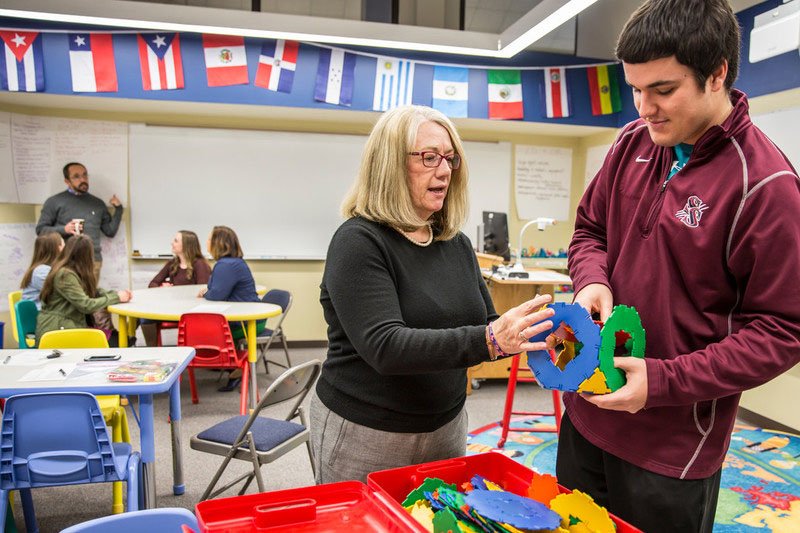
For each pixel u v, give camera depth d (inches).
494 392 162.9
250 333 132.9
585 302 39.7
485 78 185.3
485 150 217.8
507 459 41.3
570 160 227.8
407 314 43.6
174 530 43.5
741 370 32.8
